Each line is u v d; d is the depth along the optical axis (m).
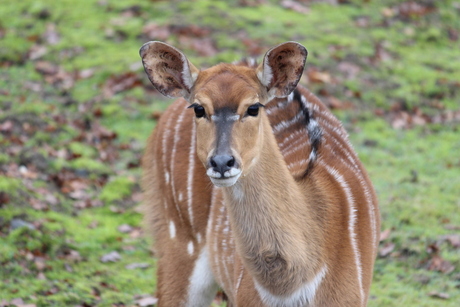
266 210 6.01
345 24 17.95
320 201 6.34
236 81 6.00
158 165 8.31
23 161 12.39
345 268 6.27
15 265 9.59
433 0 19.75
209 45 16.28
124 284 9.58
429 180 12.25
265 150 6.06
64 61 16.23
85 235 10.74
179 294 7.90
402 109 15.07
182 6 17.75
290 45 6.19
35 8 18.02
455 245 10.16
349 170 6.99
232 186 6.03
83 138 13.52
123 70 15.56
